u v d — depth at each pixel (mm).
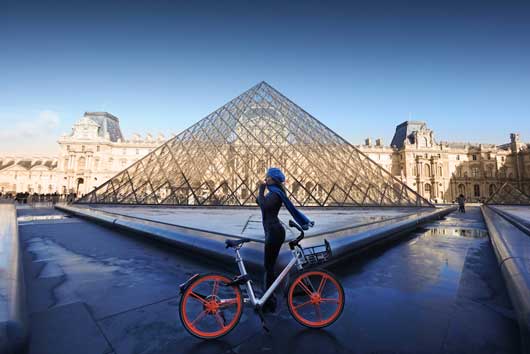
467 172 99188
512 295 3977
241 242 3623
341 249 6535
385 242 9664
